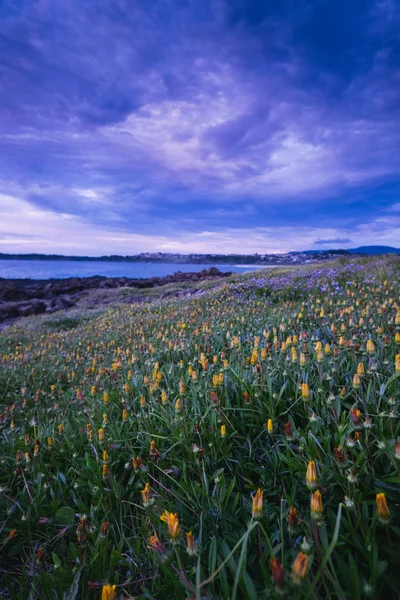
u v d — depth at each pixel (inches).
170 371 154.7
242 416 103.2
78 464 110.9
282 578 42.0
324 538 54.3
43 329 701.9
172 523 51.9
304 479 77.9
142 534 79.0
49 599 67.1
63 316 863.7
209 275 2039.9
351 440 71.1
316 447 82.4
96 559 73.2
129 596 61.6
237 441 99.4
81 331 534.6
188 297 666.2
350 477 62.6
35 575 77.3
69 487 101.3
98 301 1320.1
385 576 51.2
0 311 1125.7
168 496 87.7
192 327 290.0
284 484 82.9
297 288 470.3
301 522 62.9
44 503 98.1
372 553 51.9
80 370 249.6
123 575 73.8
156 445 103.1
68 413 164.9
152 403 125.0
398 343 120.5
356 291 358.0
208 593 54.1
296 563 40.8
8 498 95.1
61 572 70.4
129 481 94.0
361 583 52.6
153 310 605.3
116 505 89.1
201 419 104.3
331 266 790.5
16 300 1535.4
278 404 105.0
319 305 297.9
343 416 88.6
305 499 75.5
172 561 67.1
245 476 89.2
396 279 382.0
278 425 101.1
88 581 70.3
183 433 100.5
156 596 64.6
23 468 108.3
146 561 73.7
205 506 78.6
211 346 196.4
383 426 82.7
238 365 137.3
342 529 64.4
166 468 97.1
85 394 183.6
